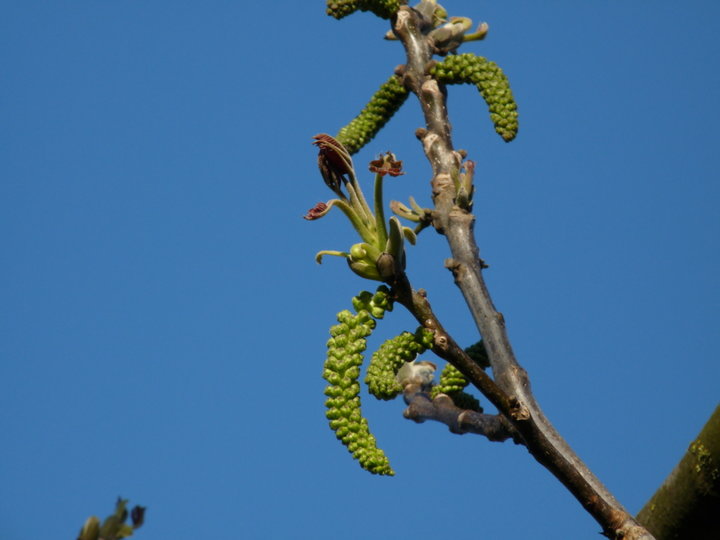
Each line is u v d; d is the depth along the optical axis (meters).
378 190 4.93
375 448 4.97
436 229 5.73
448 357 4.79
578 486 4.62
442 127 6.30
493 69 6.46
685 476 5.36
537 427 4.60
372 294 5.13
